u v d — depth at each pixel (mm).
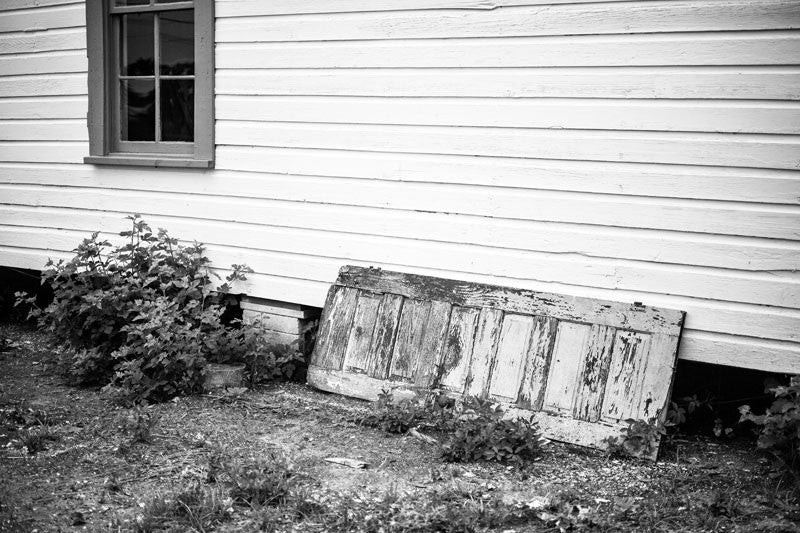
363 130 6180
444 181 5906
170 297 6746
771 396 5508
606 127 5340
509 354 5547
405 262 6113
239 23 6590
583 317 5402
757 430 5125
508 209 5699
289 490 4371
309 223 6484
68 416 5641
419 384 5758
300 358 6453
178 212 7070
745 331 5102
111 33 7297
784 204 4941
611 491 4520
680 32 5074
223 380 6199
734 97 4980
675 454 5082
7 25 7762
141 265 6852
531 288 5676
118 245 7406
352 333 6129
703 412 5707
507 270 5746
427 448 5133
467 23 5695
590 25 5309
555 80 5453
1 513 4109
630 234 5352
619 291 5410
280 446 5102
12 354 7305
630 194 5316
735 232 5070
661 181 5227
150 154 7242
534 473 4762
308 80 6355
